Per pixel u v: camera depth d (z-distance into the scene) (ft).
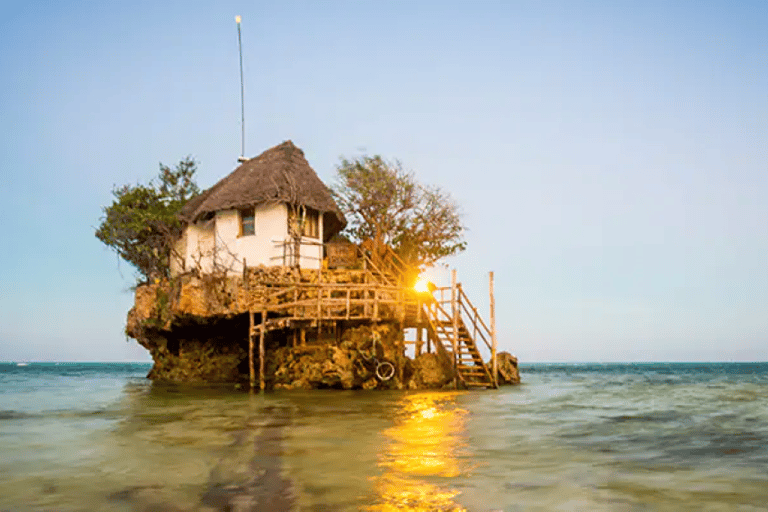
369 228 124.47
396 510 27.78
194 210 113.70
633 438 48.39
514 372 126.62
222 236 104.53
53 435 49.90
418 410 66.74
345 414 62.75
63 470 36.42
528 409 70.59
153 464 37.83
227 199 102.73
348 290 88.07
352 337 90.94
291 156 111.14
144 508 28.37
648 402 82.89
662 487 32.09
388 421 57.36
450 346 98.94
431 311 97.30
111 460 39.22
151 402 77.20
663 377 204.85
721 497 30.19
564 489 31.55
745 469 36.55
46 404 77.97
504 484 32.58
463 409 69.21
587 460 39.19
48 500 29.94
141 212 123.85
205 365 112.37
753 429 54.08
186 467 36.88
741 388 121.60
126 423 56.95
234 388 96.32
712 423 58.34
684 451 42.55
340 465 37.27
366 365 89.10
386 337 91.91
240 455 40.50
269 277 96.12
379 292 91.71
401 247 123.13
